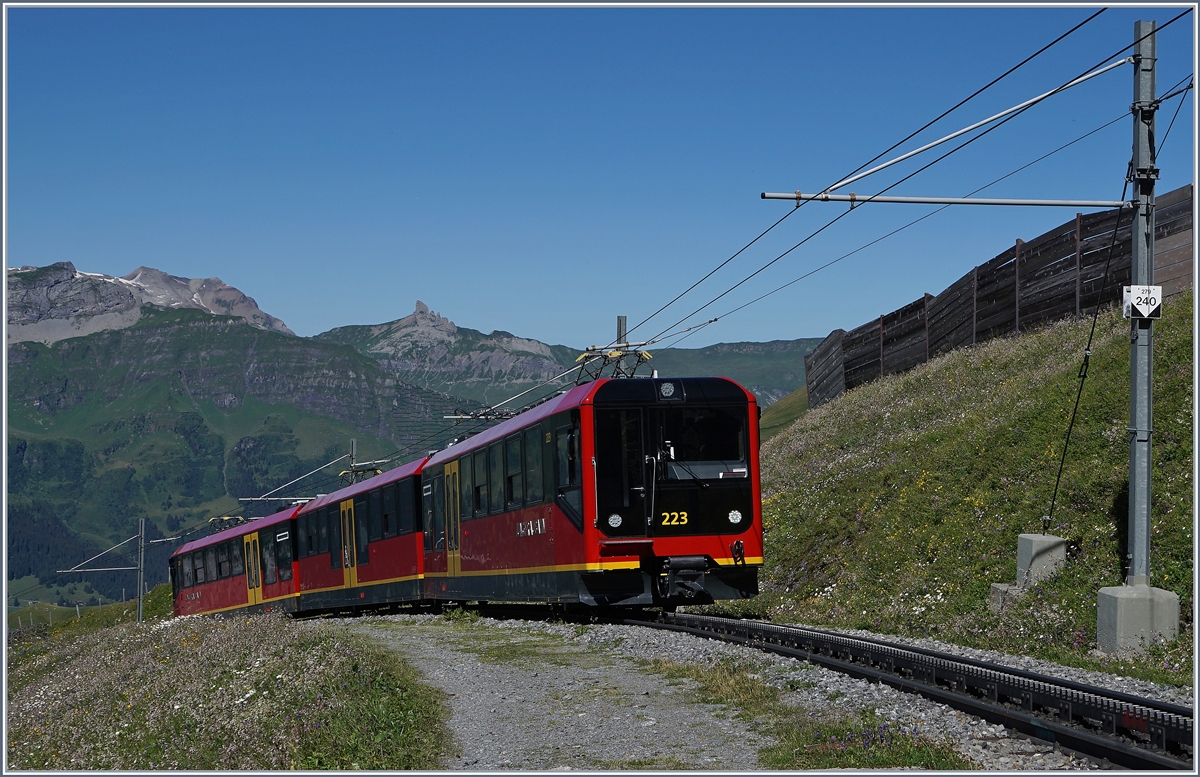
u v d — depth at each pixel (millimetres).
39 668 33656
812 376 51531
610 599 19000
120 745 13828
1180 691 11367
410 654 18016
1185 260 25234
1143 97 14578
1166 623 13836
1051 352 27984
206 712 13641
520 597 21734
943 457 25156
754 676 12836
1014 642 15523
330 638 18453
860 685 11617
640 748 9969
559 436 19812
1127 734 8641
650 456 19078
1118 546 16734
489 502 23547
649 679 13609
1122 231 27344
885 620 18938
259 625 23078
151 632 29766
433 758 10172
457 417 28391
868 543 23438
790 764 8750
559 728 11133
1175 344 22312
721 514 19172
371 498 32188
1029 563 17156
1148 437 14453
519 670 15211
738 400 19578
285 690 13570
